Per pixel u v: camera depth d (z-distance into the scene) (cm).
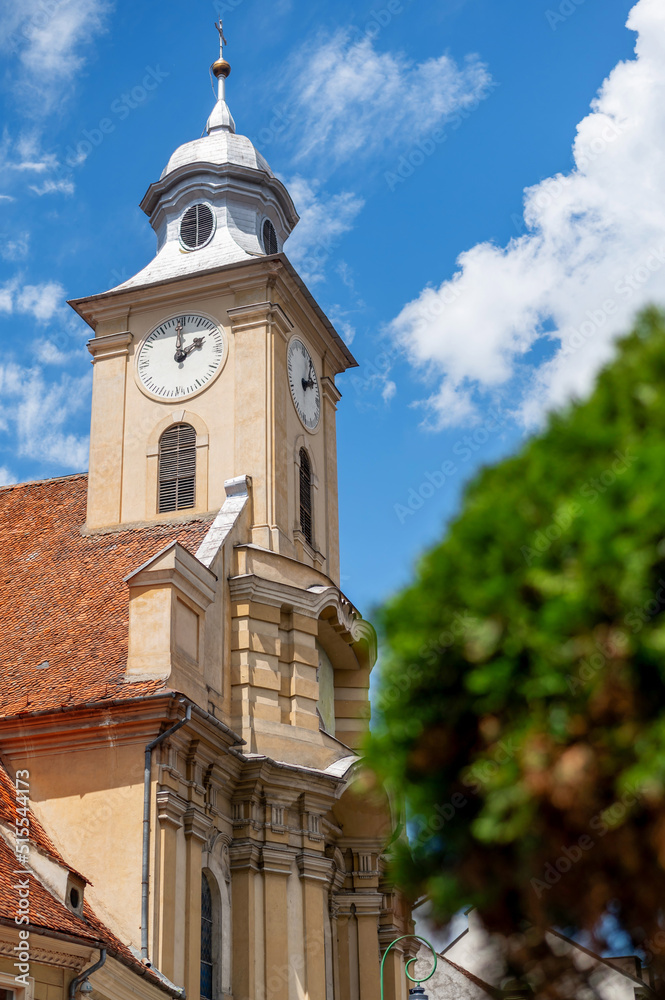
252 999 3092
